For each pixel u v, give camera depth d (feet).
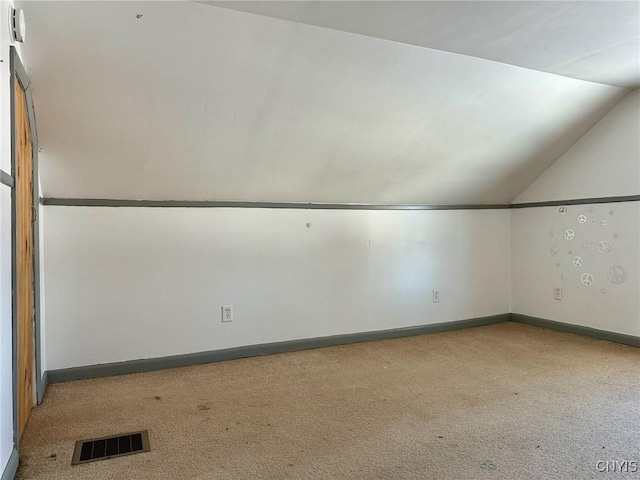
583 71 9.39
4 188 5.28
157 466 6.00
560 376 9.34
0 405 5.06
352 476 5.70
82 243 9.43
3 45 5.24
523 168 12.92
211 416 7.54
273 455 6.24
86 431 7.00
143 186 9.63
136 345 9.90
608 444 6.45
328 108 8.73
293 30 6.91
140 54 6.77
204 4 6.18
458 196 13.48
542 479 5.58
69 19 6.03
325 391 8.63
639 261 11.29
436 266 13.52
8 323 5.53
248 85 7.77
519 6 6.56
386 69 8.15
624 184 11.50
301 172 10.47
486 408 7.75
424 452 6.27
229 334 10.81
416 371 9.78
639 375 9.36
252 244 11.01
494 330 13.60
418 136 10.25
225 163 9.56
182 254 10.28
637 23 7.20
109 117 7.79
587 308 12.56
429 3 6.38
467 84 9.09
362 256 12.42
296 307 11.57
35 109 7.32
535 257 13.94
